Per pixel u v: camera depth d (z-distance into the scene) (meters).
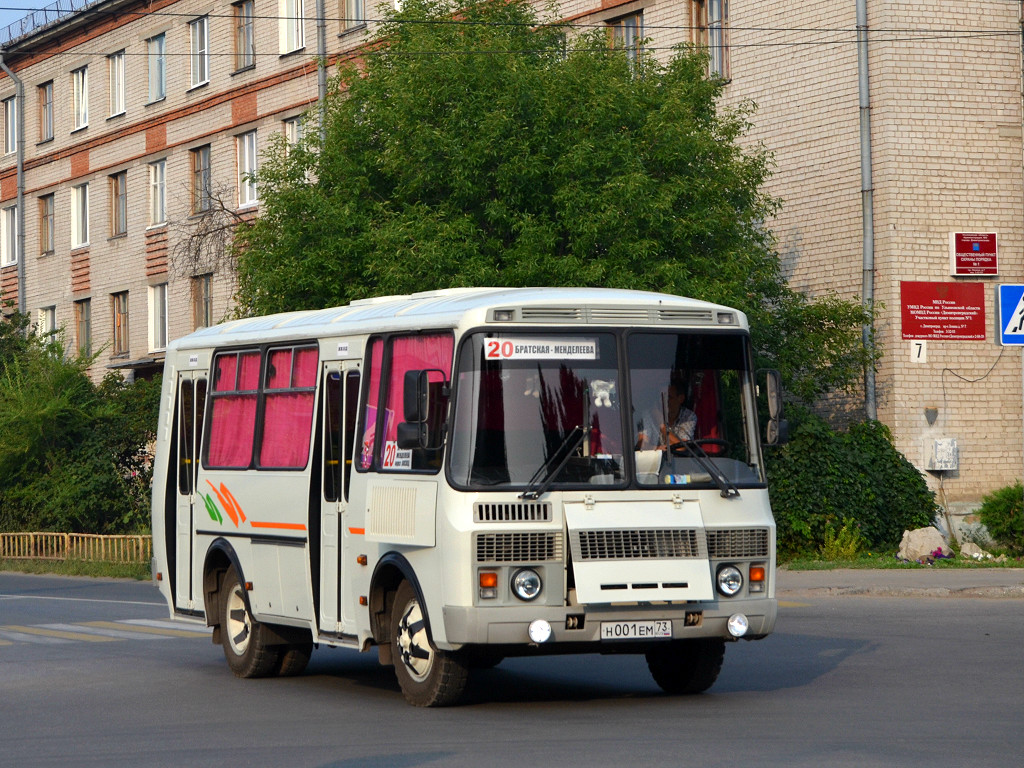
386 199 25.72
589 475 11.42
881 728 10.43
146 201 47.06
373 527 12.25
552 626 11.13
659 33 31.75
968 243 27.44
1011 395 27.56
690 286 23.56
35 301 52.94
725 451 11.92
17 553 39.25
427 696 11.84
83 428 39.84
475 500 11.16
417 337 12.10
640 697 12.50
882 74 27.41
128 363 46.22
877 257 27.44
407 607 12.03
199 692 13.80
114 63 49.06
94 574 34.88
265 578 14.20
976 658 14.41
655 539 11.39
